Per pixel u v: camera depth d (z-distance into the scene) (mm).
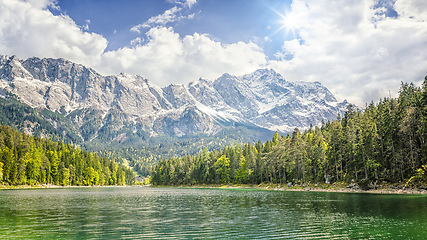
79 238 29578
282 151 136625
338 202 62188
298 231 32844
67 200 73812
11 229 33812
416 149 91000
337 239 29203
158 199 79312
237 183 172500
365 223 37406
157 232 32406
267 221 39219
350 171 110438
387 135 99000
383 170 96812
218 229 34062
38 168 168750
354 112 125750
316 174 125438
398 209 49312
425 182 81688
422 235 30797
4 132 164000
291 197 78938
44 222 38625
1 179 142875
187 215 45312
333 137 118688
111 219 41375
